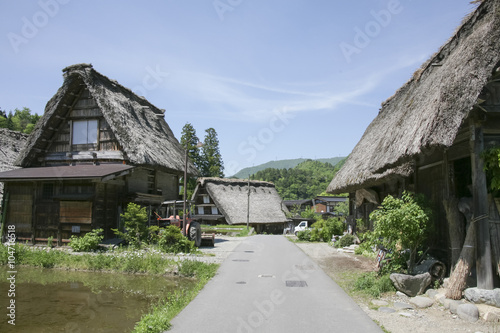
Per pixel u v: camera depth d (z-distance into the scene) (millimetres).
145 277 10719
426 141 6770
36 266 12406
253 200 46750
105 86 19938
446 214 8305
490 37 6867
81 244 14508
